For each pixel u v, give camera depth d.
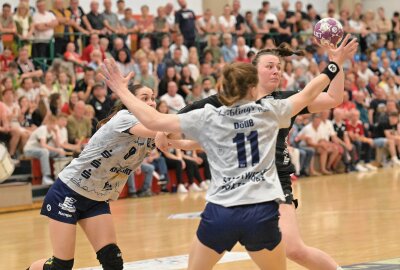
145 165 21.27
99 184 7.16
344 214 14.48
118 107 7.41
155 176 21.70
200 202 18.59
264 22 29.77
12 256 11.23
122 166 7.17
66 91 22.16
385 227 12.45
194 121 5.75
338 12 38.41
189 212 16.30
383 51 32.16
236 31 28.56
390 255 9.76
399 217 13.70
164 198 20.36
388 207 15.42
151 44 26.28
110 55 24.08
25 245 12.40
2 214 18.53
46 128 20.33
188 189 22.42
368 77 30.55
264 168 5.66
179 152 22.19
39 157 20.19
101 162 7.06
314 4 37.09
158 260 10.05
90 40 24.39
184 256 10.32
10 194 19.17
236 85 5.71
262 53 7.20
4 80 20.55
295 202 7.18
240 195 5.59
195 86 23.45
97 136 7.08
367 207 15.56
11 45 23.45
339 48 6.11
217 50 26.98
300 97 5.89
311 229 12.57
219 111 5.75
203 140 5.77
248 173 5.62
